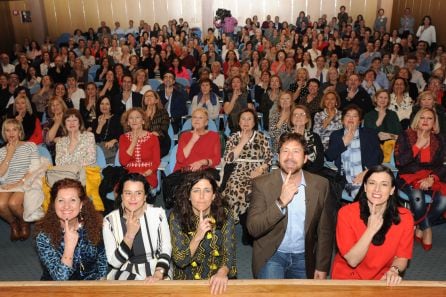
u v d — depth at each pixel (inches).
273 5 533.3
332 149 140.6
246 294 62.6
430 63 312.0
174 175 136.6
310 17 534.3
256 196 83.9
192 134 144.8
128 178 80.5
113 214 83.7
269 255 83.4
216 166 142.1
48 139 167.8
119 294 62.9
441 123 174.7
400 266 77.0
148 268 83.6
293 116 137.7
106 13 550.6
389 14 522.6
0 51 481.4
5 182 139.5
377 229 74.4
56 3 544.7
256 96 251.9
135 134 145.0
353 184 132.2
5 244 139.3
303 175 83.7
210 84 212.4
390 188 75.3
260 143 132.9
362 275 80.0
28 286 64.8
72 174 135.3
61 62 330.6
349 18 490.9
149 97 172.9
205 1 535.8
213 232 80.1
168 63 342.0
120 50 410.9
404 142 133.7
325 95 167.2
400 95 199.2
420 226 131.0
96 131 178.2
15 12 514.6
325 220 82.6
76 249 78.8
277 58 323.0
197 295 62.9
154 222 83.7
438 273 118.4
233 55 333.1
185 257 78.2
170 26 508.7
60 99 167.3
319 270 82.7
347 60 348.5
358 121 137.7
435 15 410.9
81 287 64.6
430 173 129.9
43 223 78.5
